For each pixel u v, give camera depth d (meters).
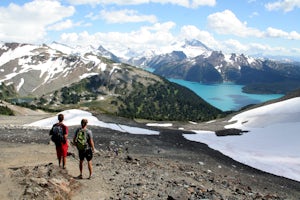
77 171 23.83
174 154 49.03
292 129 76.12
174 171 30.36
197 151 56.28
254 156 56.38
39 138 45.53
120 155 39.38
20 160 26.80
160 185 22.44
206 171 36.81
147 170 28.06
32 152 30.84
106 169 25.80
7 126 57.81
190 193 21.58
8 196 15.50
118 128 73.12
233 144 67.62
